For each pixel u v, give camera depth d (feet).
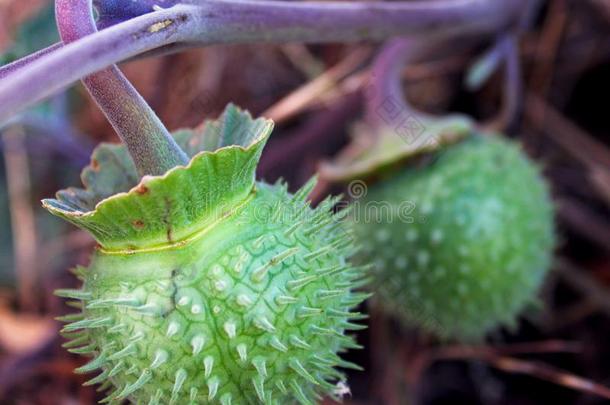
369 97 0.61
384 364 0.66
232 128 0.46
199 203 0.43
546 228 0.58
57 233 0.72
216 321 0.42
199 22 0.46
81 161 0.70
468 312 0.57
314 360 0.43
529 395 0.66
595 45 0.71
